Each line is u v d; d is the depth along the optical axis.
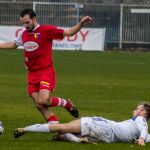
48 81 29.58
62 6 107.94
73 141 27.73
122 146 26.95
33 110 39.84
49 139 28.95
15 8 109.12
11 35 97.62
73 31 29.62
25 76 62.31
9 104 42.62
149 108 27.89
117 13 107.25
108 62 81.81
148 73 68.88
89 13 107.88
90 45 100.06
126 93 50.38
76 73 66.88
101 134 27.48
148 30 107.19
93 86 55.00
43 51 29.78
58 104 30.28
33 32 29.70
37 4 108.31
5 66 72.56
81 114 38.38
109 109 41.00
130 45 107.50
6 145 27.38
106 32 106.94
